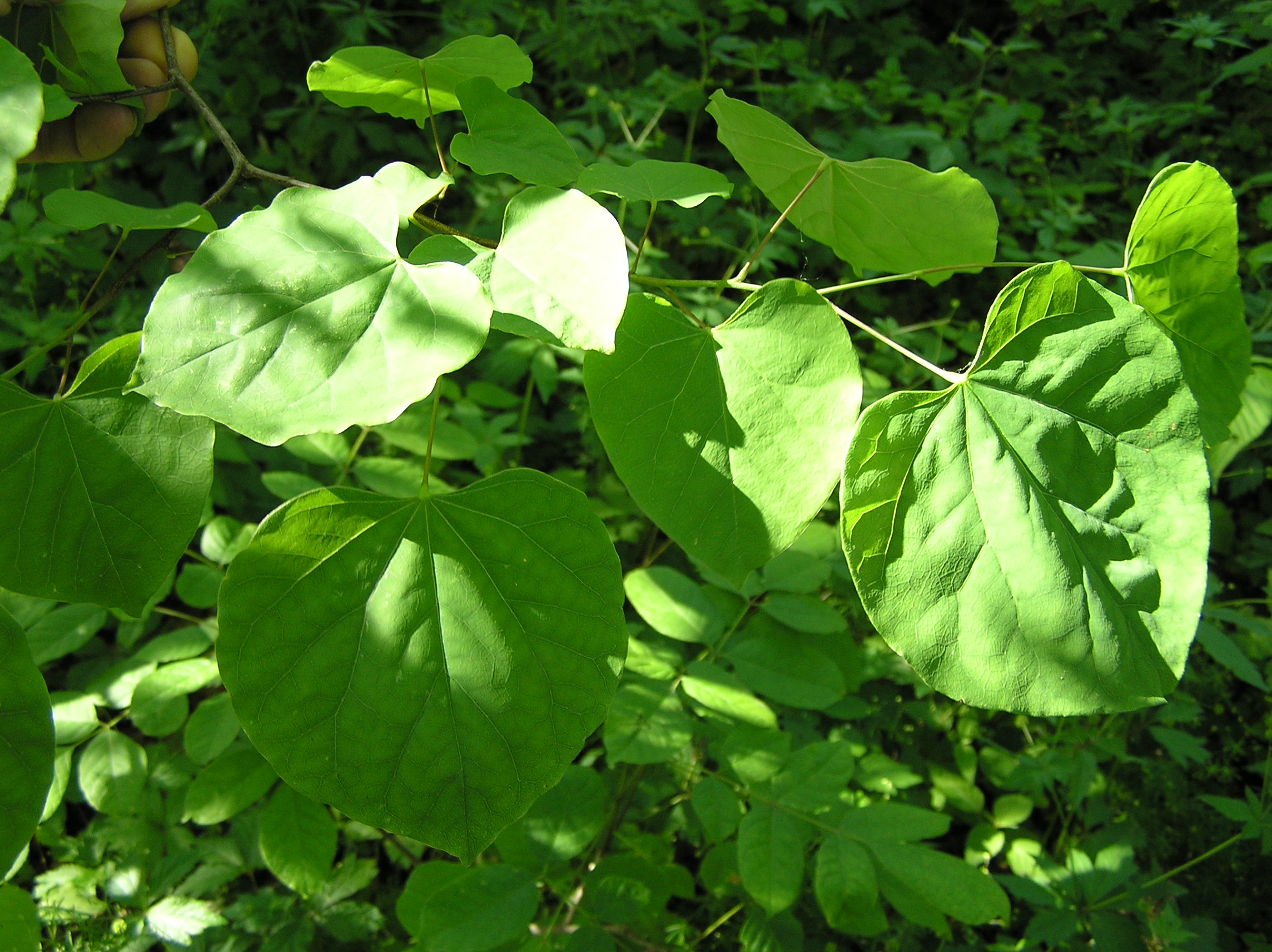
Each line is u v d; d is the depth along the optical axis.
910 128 1.38
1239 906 0.86
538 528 0.31
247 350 0.27
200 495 0.31
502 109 0.36
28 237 1.09
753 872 0.58
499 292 0.28
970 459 0.31
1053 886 0.75
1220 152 1.50
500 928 0.56
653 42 1.66
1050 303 0.32
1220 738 0.99
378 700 0.30
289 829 0.63
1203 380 0.41
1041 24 1.80
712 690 0.65
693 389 0.31
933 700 0.95
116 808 0.65
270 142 1.57
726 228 1.35
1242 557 1.13
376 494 0.31
